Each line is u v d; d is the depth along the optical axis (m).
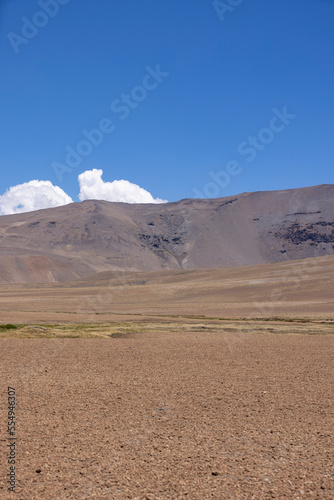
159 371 21.83
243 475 9.52
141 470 9.74
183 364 24.11
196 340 36.81
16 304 110.44
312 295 102.06
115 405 15.16
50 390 17.36
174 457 10.51
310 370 22.31
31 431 12.32
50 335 40.19
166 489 8.86
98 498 8.47
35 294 156.25
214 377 20.31
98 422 13.20
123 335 41.00
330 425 13.03
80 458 10.39
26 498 8.43
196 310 85.50
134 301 115.94
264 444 11.42
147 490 8.81
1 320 58.06
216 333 43.78
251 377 20.34
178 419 13.59
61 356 26.77
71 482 9.12
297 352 29.39
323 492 8.73
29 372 21.23
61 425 12.88
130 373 21.22
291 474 9.57
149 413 14.21
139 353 28.44
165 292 128.62
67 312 81.50
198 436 12.02
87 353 28.19
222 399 16.09
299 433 12.30
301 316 68.38
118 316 70.62
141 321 60.91
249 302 98.94
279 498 8.51
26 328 45.41
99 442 11.48
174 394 16.83
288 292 108.88
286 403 15.55
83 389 17.56
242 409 14.77
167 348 31.14
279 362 25.00
